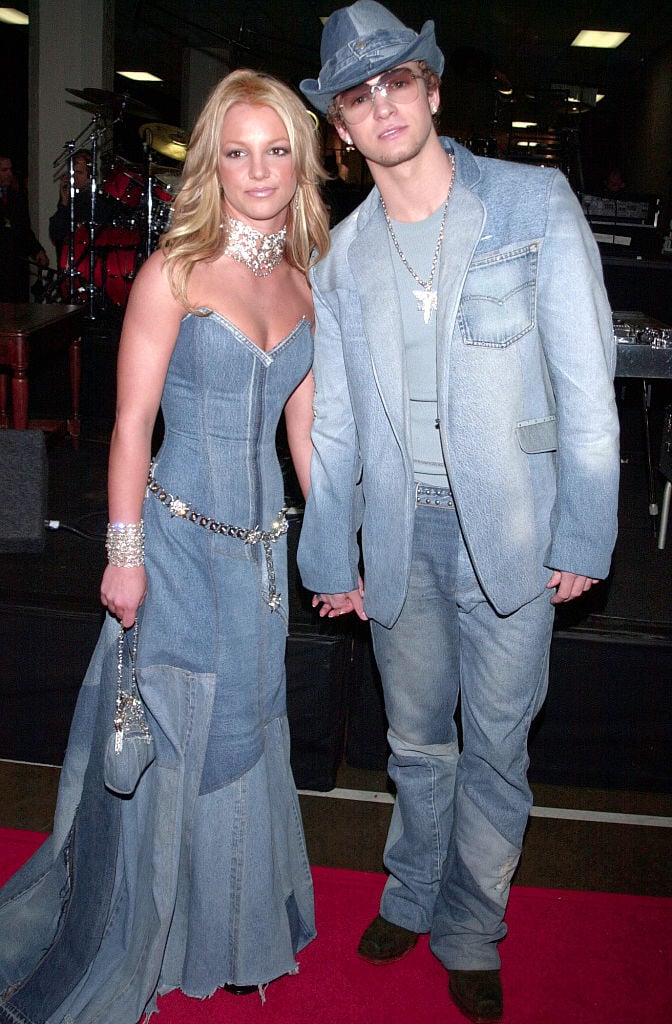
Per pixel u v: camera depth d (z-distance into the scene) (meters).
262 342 1.69
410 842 2.01
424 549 1.76
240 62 9.60
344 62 1.51
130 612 1.73
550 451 1.65
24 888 1.98
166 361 1.66
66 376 5.46
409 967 1.99
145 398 1.66
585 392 1.54
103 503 3.88
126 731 1.74
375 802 2.60
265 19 10.56
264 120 1.57
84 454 4.76
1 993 1.83
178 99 16.12
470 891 1.89
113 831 1.83
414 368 1.67
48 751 2.66
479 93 13.30
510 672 1.76
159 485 1.73
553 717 2.61
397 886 2.05
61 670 2.59
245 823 1.82
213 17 10.60
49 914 1.96
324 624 2.59
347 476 1.80
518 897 2.20
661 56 12.60
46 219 9.09
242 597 1.77
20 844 2.29
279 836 1.93
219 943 1.85
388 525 1.73
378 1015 1.86
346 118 1.56
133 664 1.77
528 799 1.87
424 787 1.97
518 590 1.67
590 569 1.61
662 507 3.57
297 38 11.26
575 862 2.39
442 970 1.99
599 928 2.11
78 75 8.86
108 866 1.84
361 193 9.70
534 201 1.54
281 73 12.76
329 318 1.73
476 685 1.81
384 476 1.71
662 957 2.03
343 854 2.38
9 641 2.59
